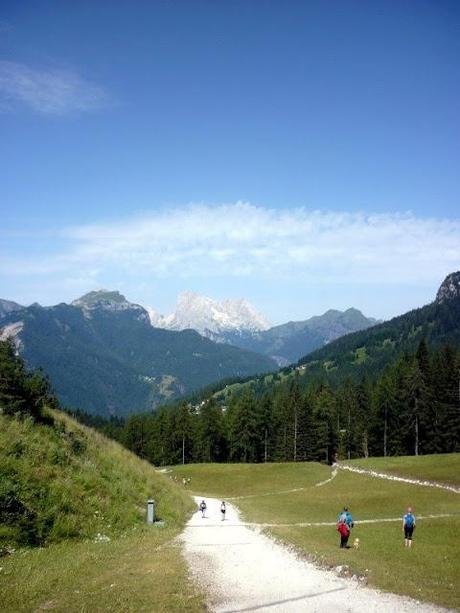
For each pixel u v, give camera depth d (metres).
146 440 143.25
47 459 29.11
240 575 20.05
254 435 122.19
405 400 110.00
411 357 127.69
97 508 28.59
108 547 23.38
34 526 23.00
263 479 88.75
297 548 26.41
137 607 15.34
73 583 17.38
